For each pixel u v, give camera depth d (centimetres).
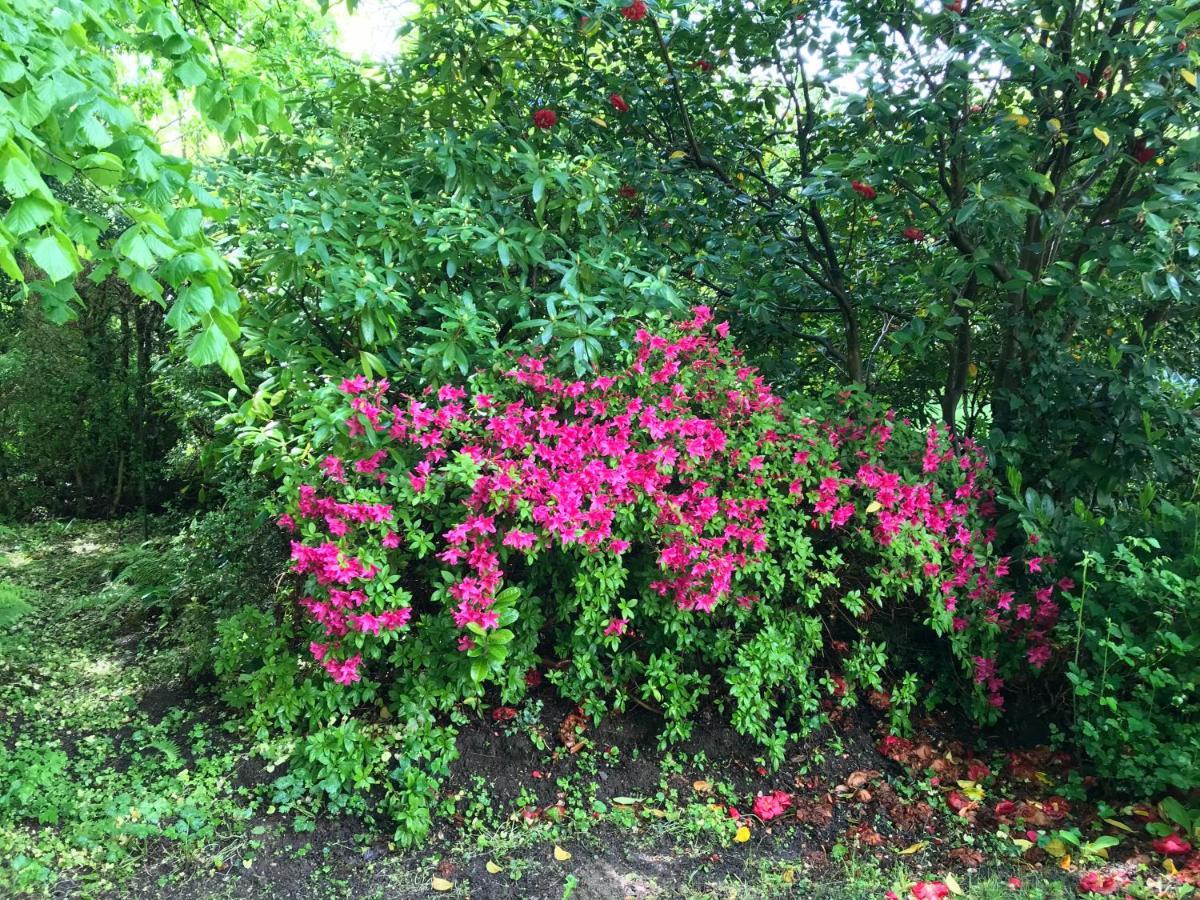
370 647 273
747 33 413
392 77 377
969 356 436
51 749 295
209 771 279
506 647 274
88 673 371
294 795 266
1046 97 351
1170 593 279
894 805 284
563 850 255
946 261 368
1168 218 292
